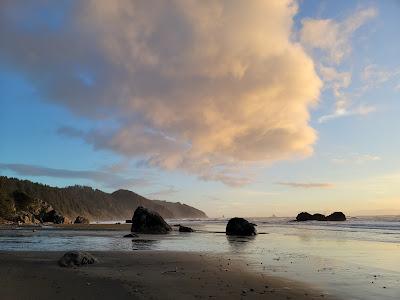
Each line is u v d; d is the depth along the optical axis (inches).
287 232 2166.6
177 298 440.1
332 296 465.4
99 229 2603.3
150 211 2100.1
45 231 2324.1
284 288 511.2
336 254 967.6
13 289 477.1
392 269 700.0
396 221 4055.1
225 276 603.5
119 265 725.9
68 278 564.4
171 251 1018.7
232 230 1895.9
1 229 2652.6
